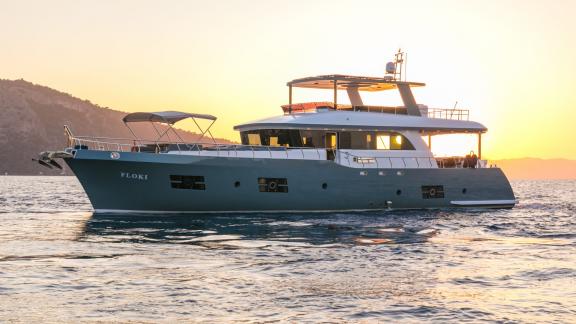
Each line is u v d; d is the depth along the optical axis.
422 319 10.77
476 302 11.97
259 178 29.56
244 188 29.33
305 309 11.30
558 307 11.66
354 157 32.25
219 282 13.56
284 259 16.91
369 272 14.98
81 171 28.16
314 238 21.73
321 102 34.53
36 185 125.31
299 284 13.44
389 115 34.41
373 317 10.84
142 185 28.36
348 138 32.66
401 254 18.08
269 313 11.02
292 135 31.88
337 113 32.88
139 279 13.81
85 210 37.38
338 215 30.25
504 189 36.78
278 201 29.97
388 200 32.56
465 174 35.25
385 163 33.00
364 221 27.75
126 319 10.57
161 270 15.00
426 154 34.34
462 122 36.25
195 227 24.78
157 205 28.86
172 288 12.89
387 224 26.67
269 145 32.56
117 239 21.09
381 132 33.41
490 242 21.33
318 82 35.34
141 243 20.08
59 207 40.88
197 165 28.50
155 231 23.45
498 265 16.20
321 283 13.56
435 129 34.94
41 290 12.62
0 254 17.50
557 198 66.44
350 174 31.50
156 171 28.16
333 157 32.19
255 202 29.59
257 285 13.29
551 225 27.95
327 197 30.95
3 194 67.56
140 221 26.81
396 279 14.12
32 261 16.23
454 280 14.08
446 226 26.55
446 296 12.44
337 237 22.08
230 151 30.05
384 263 16.38
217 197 29.03
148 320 10.52
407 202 33.19
